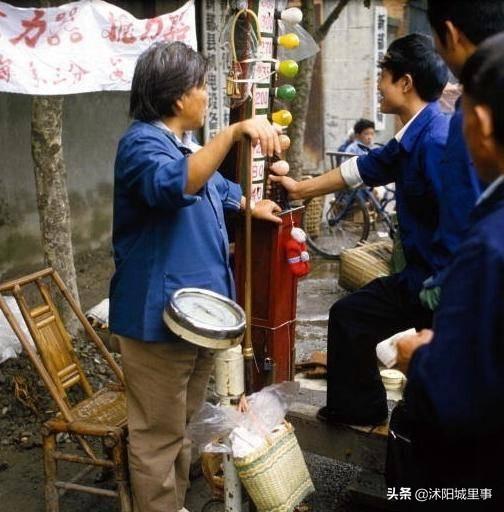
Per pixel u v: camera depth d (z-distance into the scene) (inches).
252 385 116.8
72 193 280.1
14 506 128.0
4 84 144.6
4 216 248.2
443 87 111.3
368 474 127.0
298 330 228.2
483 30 84.1
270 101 121.6
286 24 125.3
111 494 114.0
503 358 55.0
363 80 413.1
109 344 184.5
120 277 103.9
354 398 119.6
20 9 143.0
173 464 109.8
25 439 147.9
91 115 286.4
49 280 181.2
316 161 416.5
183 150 100.1
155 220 100.3
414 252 111.9
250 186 101.0
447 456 68.7
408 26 454.9
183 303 96.7
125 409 120.7
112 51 157.2
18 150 251.9
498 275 54.9
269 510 100.0
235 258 125.6
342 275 254.1
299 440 126.8
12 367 164.7
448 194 91.0
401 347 69.6
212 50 295.0
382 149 120.3
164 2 308.0
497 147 59.4
